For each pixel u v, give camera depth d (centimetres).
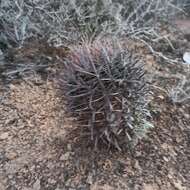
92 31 275
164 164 188
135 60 174
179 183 180
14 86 229
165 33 313
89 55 168
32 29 277
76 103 171
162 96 235
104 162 183
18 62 249
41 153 187
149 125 192
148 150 194
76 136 194
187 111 228
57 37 266
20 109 212
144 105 181
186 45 299
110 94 164
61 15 277
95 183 175
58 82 184
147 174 181
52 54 255
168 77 255
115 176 178
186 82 251
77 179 176
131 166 184
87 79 167
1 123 204
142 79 175
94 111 167
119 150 184
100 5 287
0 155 187
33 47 261
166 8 329
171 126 213
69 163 183
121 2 320
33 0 278
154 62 269
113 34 273
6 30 272
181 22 345
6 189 172
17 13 276
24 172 179
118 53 169
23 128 201
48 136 196
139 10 324
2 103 217
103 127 171
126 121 171
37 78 237
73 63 171
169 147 199
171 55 285
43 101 218
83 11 283
